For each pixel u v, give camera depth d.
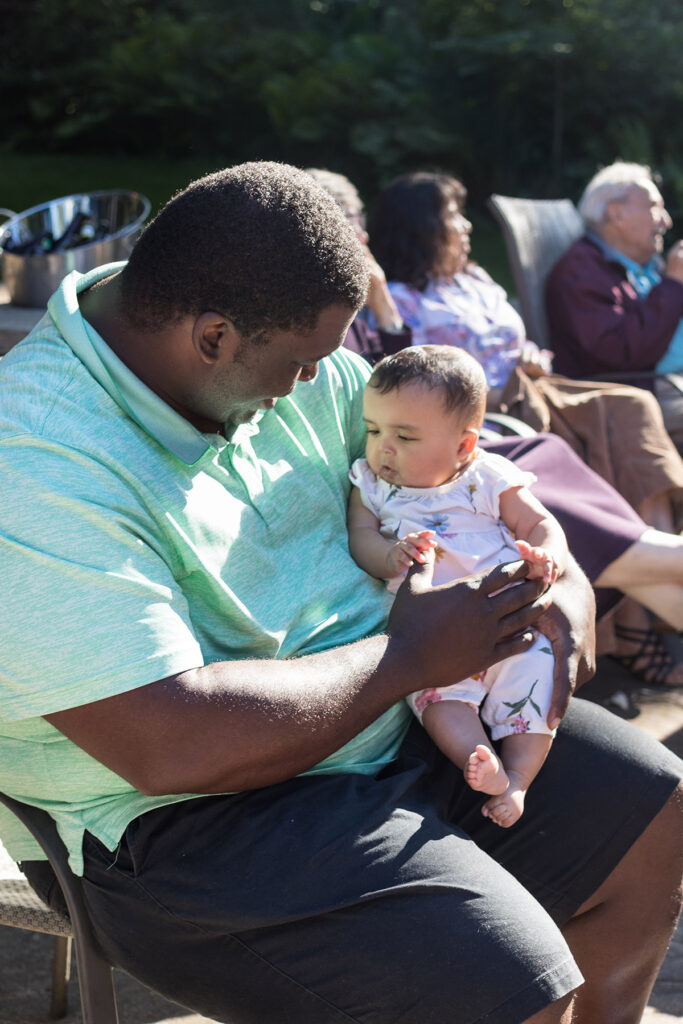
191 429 1.51
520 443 2.62
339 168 11.61
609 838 1.68
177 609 1.40
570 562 1.87
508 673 1.73
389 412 1.87
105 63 13.23
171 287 1.44
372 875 1.41
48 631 1.33
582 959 1.75
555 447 2.63
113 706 1.33
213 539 1.52
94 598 1.34
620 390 3.39
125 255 4.33
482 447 2.56
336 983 1.38
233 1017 1.48
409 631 1.52
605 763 1.71
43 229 4.48
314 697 1.41
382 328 3.26
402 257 3.72
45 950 2.22
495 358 3.78
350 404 1.97
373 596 1.78
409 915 1.38
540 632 1.76
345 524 1.87
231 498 1.58
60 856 1.49
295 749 1.39
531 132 10.71
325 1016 1.41
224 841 1.45
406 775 1.57
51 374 1.46
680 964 2.26
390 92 11.02
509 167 10.78
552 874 1.70
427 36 11.40
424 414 1.85
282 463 1.73
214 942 1.44
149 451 1.48
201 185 1.46
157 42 13.20
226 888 1.42
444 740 1.71
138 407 1.47
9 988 2.09
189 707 1.34
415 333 3.67
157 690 1.34
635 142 9.63
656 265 4.50
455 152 10.77
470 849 1.47
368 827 1.45
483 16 10.66
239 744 1.35
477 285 3.85
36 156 13.29
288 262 1.42
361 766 1.62
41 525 1.35
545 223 4.53
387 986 1.36
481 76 10.70
